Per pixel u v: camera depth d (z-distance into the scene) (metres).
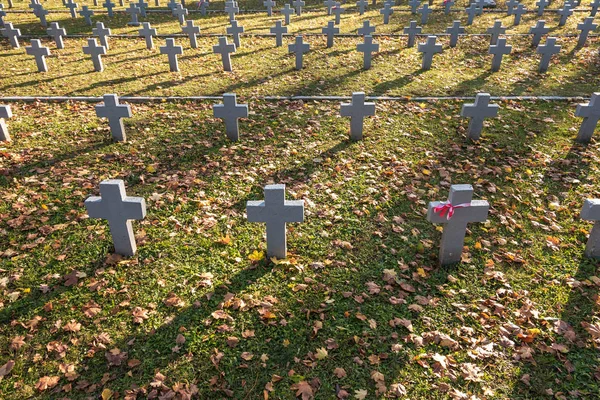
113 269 5.17
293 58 13.39
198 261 5.30
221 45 11.89
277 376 3.94
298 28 17.23
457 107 9.61
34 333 4.38
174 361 4.09
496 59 11.91
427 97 10.17
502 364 4.05
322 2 22.91
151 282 4.99
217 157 7.65
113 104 7.83
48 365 4.05
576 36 15.39
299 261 5.29
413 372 3.98
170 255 5.40
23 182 6.86
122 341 4.29
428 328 4.42
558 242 5.60
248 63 12.98
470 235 5.74
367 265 5.25
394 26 17.42
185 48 14.71
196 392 3.80
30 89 10.94
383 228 5.87
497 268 5.20
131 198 5.00
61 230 5.81
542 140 8.17
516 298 4.76
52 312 4.61
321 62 12.92
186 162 7.51
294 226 5.90
